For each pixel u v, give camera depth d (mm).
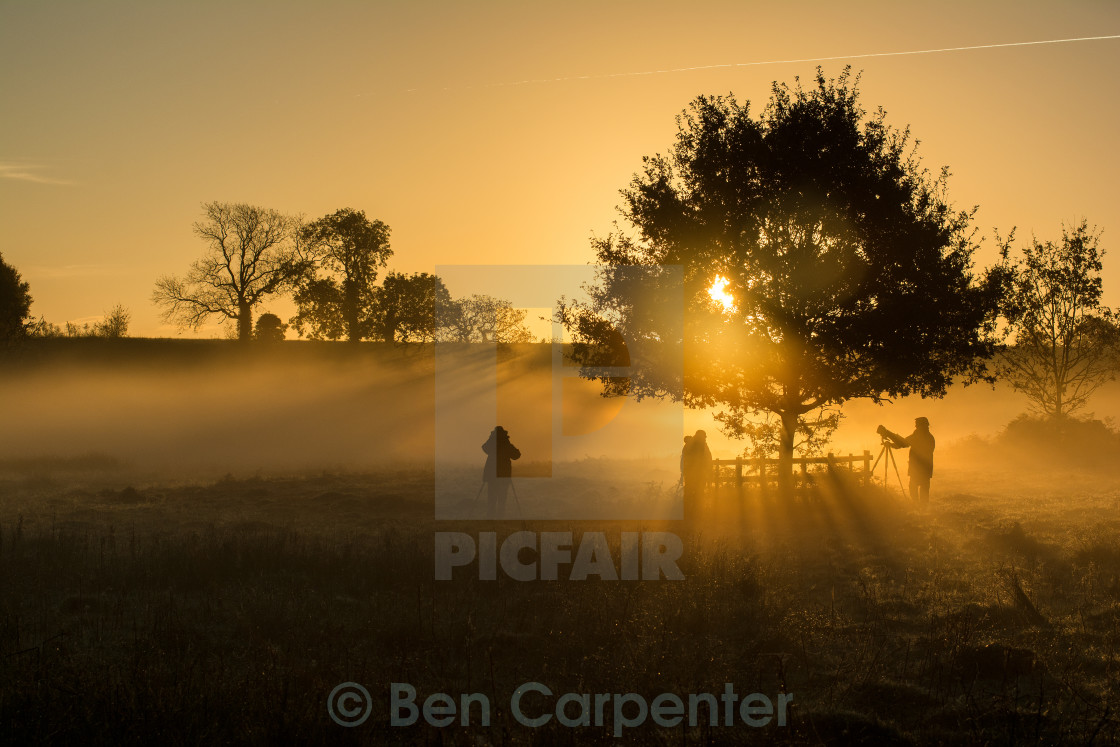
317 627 8914
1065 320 33812
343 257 69438
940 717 6434
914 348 19203
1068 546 13258
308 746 5781
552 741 5875
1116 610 9359
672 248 20344
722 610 9539
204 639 8492
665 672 7434
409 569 11609
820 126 19562
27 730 5688
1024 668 7504
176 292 67500
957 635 8297
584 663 7676
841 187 19109
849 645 8516
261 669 7227
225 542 12953
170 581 11203
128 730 5750
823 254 19625
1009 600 9812
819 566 12812
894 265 19359
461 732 6008
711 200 20156
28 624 8742
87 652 7848
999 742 5824
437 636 8594
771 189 19562
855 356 20359
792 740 5891
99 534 15195
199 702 6320
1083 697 6504
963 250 19938
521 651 8305
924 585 11023
